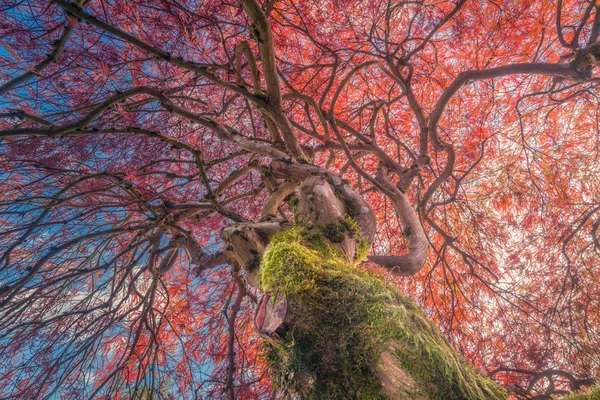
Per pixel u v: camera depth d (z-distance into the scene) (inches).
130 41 125.3
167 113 201.0
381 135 267.1
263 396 208.7
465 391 70.7
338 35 219.6
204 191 235.5
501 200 257.4
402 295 86.6
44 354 171.5
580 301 221.8
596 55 158.1
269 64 139.3
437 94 262.4
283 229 116.9
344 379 74.0
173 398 197.2
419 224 151.3
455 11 193.5
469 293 248.7
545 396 178.2
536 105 252.8
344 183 125.3
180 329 230.5
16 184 162.7
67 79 160.6
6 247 161.3
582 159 248.2
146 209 177.8
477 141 260.5
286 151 165.9
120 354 215.8
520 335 226.7
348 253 105.1
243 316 235.8
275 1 154.5
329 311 76.8
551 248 241.6
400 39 242.7
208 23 167.9
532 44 241.9
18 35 145.6
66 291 177.2
